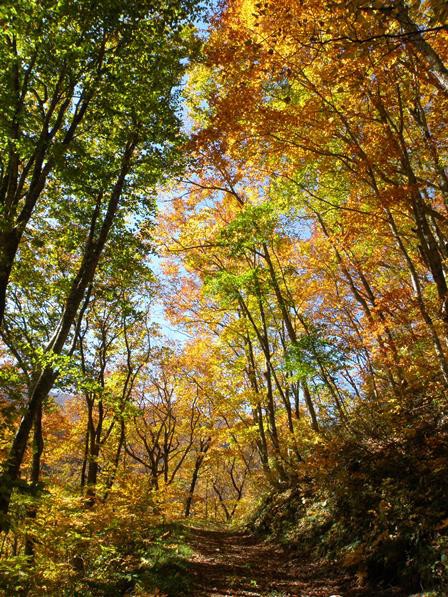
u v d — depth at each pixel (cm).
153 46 937
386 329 991
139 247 1235
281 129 859
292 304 1570
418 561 543
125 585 769
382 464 784
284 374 1689
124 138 1037
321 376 1251
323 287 1669
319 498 1002
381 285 1683
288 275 1692
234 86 852
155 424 2670
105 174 983
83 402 2023
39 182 859
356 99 813
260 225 1401
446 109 777
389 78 741
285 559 902
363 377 1235
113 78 898
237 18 878
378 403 989
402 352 974
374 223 896
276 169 1120
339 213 1098
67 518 867
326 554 788
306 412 2206
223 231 1412
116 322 1728
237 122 872
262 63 777
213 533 1570
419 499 633
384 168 825
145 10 871
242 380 2050
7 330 1190
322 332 1277
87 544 907
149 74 955
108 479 1407
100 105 943
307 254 1677
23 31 762
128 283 1453
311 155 962
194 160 1040
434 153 821
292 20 694
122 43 901
